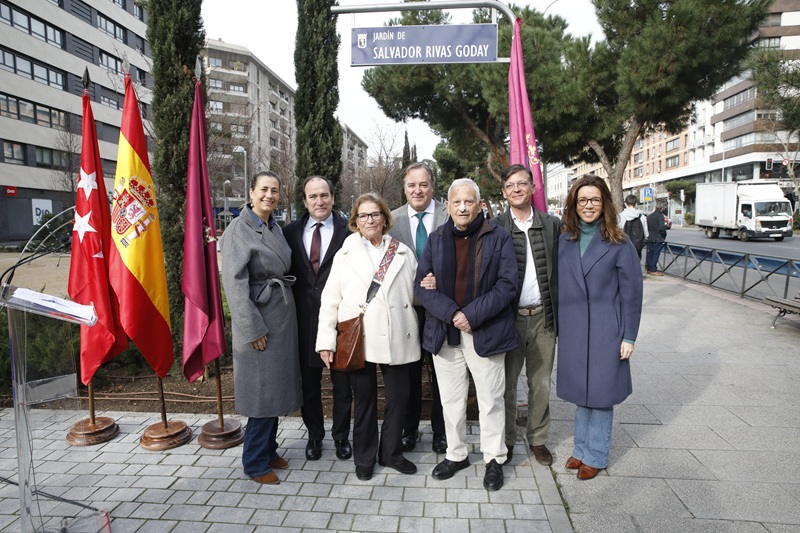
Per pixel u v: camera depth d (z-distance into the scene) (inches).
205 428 158.7
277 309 134.3
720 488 128.2
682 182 2146.9
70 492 128.5
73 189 1119.0
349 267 135.5
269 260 134.3
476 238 130.6
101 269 154.6
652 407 181.6
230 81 2097.7
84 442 154.3
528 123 188.1
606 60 398.3
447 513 118.5
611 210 132.5
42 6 1262.3
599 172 2466.8
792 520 114.4
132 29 1585.9
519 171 139.3
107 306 154.6
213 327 153.7
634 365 231.3
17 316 100.4
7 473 140.6
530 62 382.6
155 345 153.5
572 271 135.0
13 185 1231.5
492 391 131.3
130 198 150.1
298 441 159.3
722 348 256.1
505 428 144.6
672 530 111.7
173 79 198.4
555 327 141.7
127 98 153.1
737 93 1984.5
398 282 134.5
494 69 378.0
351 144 2020.2
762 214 1023.0
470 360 132.7
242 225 133.7
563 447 154.3
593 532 111.3
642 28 369.7
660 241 533.0
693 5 314.3
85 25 1397.6
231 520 116.5
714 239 1126.4
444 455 148.8
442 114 489.1
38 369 104.3
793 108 435.5
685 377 213.3
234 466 142.8
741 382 205.9
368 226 134.2
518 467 141.4
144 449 152.9
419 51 196.1
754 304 366.0
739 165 2006.6
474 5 192.5
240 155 1190.3
